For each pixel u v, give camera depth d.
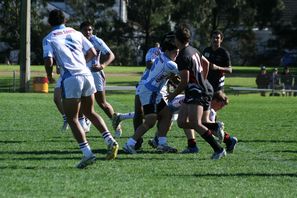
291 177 27.59
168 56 33.25
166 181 26.03
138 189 24.33
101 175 27.05
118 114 40.75
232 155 33.94
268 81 108.00
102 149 35.34
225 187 25.06
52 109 61.88
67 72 28.59
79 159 31.30
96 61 39.28
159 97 33.81
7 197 22.58
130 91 104.62
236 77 140.50
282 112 66.19
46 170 28.03
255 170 29.20
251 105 77.25
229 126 50.62
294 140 41.41
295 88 107.62
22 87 100.25
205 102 32.53
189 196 23.25
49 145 36.38
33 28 195.75
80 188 24.28
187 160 31.78
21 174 26.95
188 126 32.81
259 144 39.09
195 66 31.91
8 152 33.41
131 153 33.66
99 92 41.75
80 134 28.64
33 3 196.25
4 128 45.16
